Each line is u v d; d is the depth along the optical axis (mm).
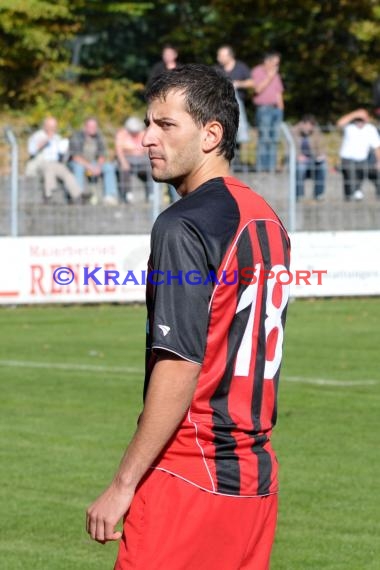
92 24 84438
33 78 79938
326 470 19938
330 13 83812
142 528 8781
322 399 26047
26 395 26641
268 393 9180
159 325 8570
